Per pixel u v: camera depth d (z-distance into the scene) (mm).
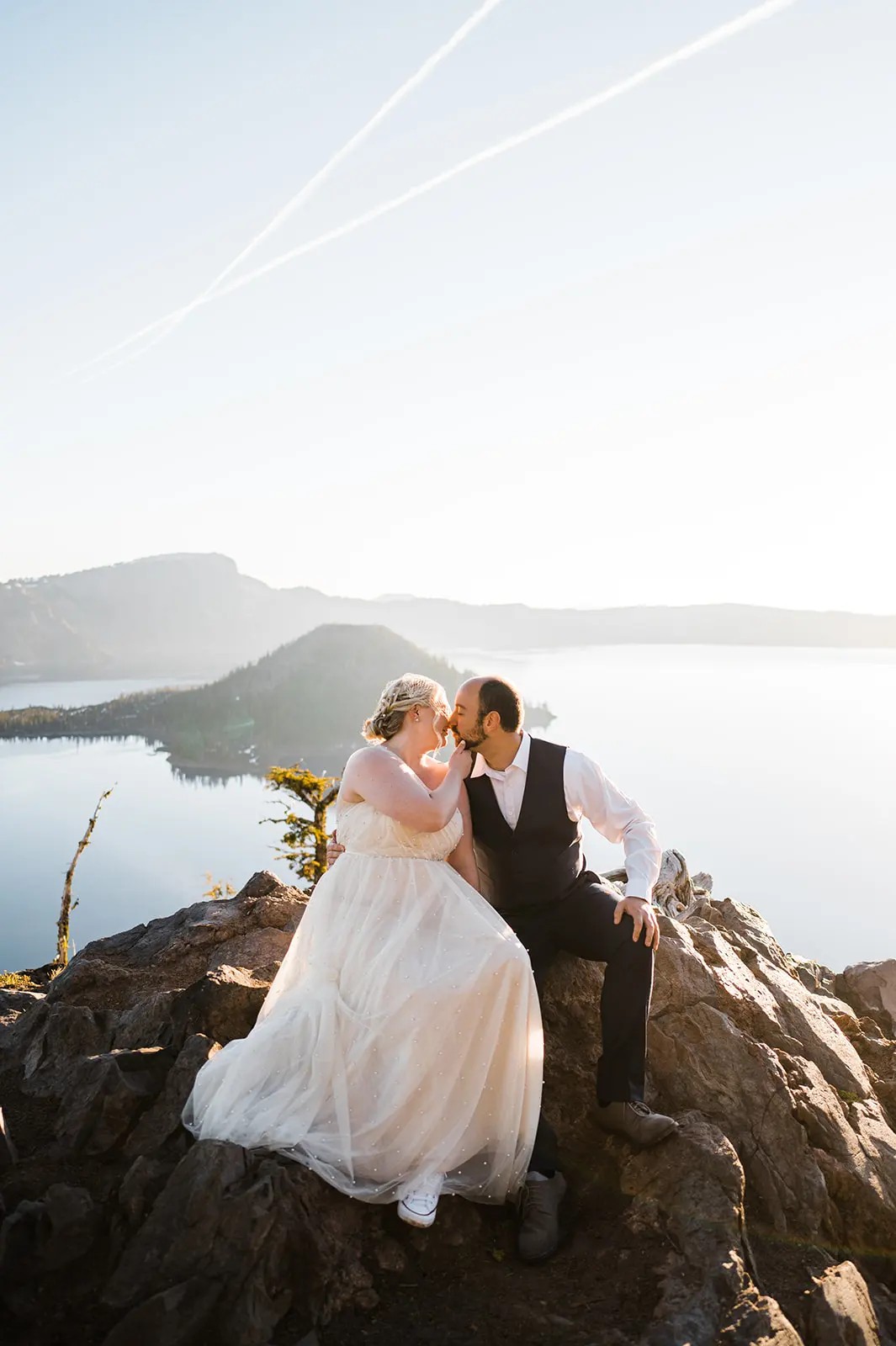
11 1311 3086
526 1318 3225
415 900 3916
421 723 4301
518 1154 3688
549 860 4238
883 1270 3826
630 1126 3840
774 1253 3631
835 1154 4062
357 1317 3229
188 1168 3406
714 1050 4328
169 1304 3045
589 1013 4570
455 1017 3621
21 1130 4031
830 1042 4934
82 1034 4582
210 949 5348
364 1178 3559
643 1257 3455
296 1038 3771
